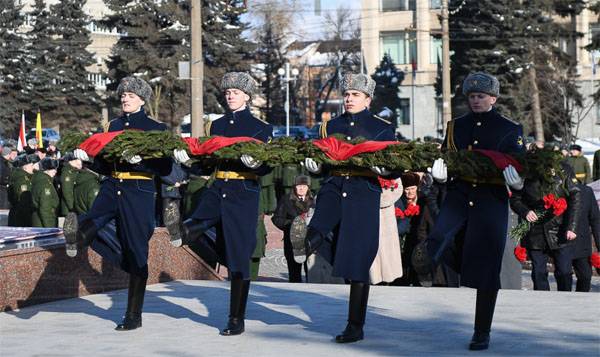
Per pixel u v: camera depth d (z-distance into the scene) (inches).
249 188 337.4
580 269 502.3
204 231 338.0
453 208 309.9
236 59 2219.5
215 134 343.3
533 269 494.3
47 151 883.4
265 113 2896.2
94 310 398.6
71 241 331.9
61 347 320.2
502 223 306.2
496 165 299.0
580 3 2167.8
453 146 317.4
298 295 427.8
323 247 328.5
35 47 2253.9
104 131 355.6
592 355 294.4
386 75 2790.4
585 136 2544.3
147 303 413.1
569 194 478.0
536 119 2082.9
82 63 2295.8
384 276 339.6
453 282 463.5
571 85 2166.6
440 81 2593.5
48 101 2251.5
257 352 306.3
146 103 361.7
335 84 3292.3
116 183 344.5
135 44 2161.7
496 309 378.9
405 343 317.1
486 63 2142.0
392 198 341.4
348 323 322.0
